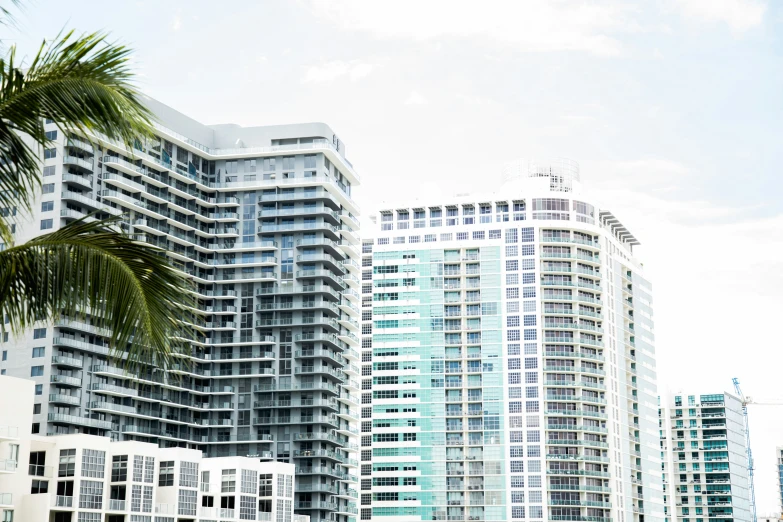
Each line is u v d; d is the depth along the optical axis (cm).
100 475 14400
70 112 1597
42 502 13050
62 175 16788
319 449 19375
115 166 17912
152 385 18200
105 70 1619
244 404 19588
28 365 16375
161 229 18950
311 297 19938
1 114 1574
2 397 12888
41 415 16150
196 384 19512
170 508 15112
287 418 19462
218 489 16550
